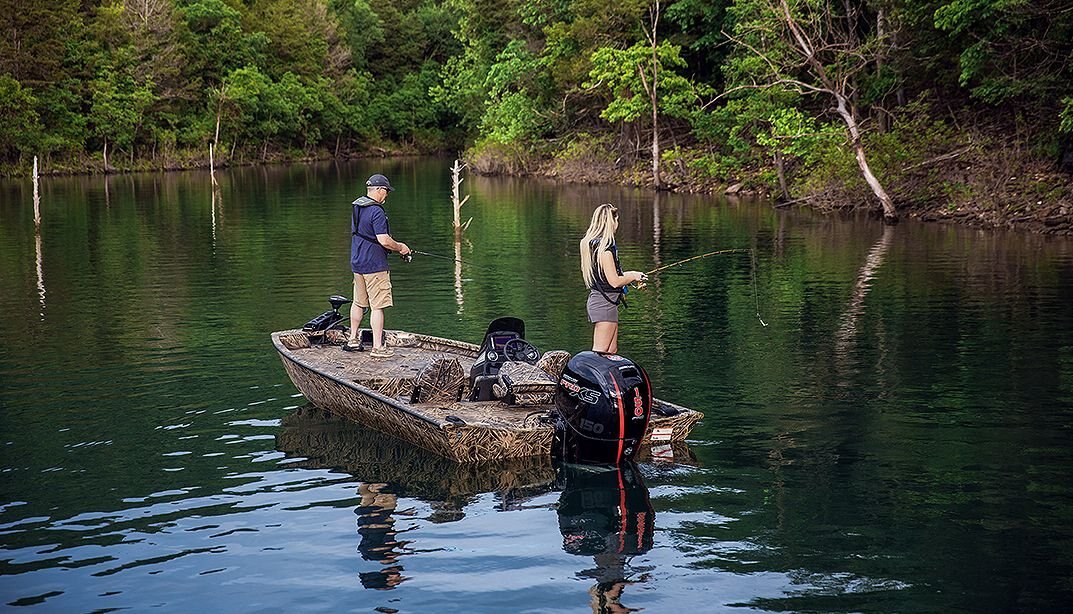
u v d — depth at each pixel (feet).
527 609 15.16
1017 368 30.25
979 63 73.46
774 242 65.51
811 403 26.76
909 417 25.23
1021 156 76.84
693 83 122.83
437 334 36.83
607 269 24.93
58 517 19.27
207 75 226.38
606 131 144.25
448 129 298.56
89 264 57.93
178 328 38.47
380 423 24.88
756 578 16.08
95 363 32.50
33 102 169.58
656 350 33.73
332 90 263.08
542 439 22.43
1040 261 53.42
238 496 20.42
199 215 92.84
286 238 72.02
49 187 139.54
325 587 16.10
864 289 46.03
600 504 19.69
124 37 197.88
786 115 85.92
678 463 22.06
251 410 27.12
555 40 138.92
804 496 19.79
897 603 15.10
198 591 16.01
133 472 21.94
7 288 49.01
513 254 62.08
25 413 26.68
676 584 15.93
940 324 37.35
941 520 18.37
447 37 297.12
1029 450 22.36
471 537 18.10
